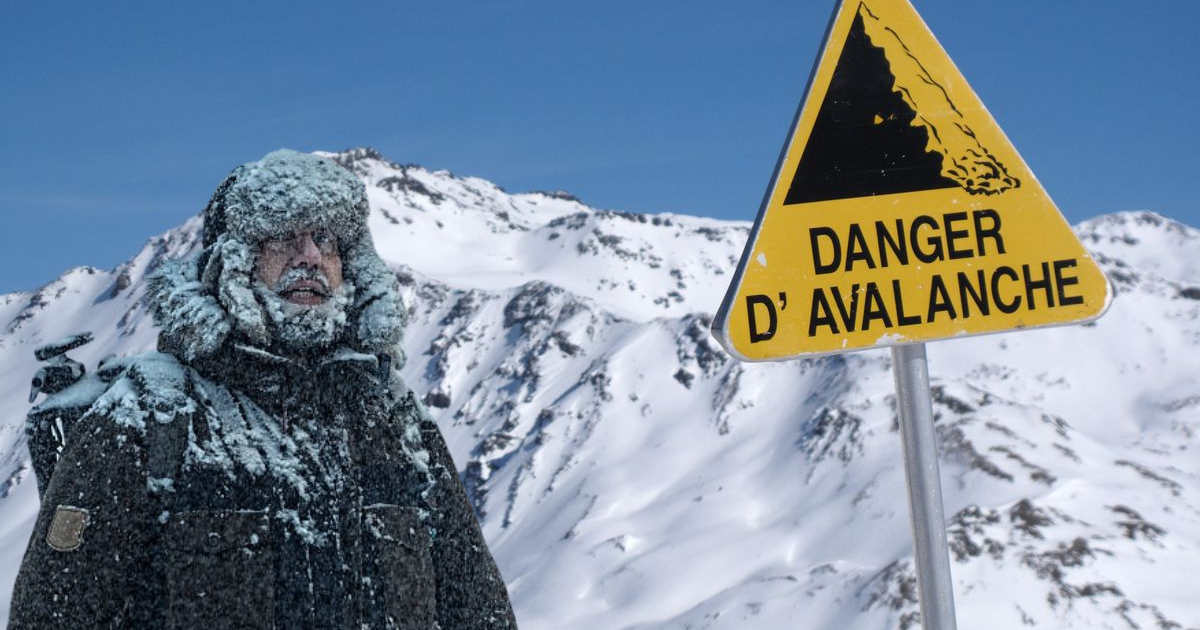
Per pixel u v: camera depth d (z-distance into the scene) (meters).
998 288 3.23
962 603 98.25
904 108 3.26
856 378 160.25
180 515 3.98
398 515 4.40
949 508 117.44
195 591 3.93
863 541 120.56
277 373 4.29
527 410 192.38
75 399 4.30
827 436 149.25
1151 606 97.25
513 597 135.25
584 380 190.62
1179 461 180.75
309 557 4.12
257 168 4.35
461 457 188.12
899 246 3.22
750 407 169.50
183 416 4.11
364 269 4.54
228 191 4.37
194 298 4.21
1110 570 101.94
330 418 4.36
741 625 105.38
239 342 4.25
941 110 3.27
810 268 3.19
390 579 4.29
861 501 128.88
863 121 3.24
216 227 4.41
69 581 3.87
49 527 3.91
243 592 3.98
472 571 4.61
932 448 3.15
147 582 3.95
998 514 111.94
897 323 3.19
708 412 172.12
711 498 146.25
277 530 4.10
